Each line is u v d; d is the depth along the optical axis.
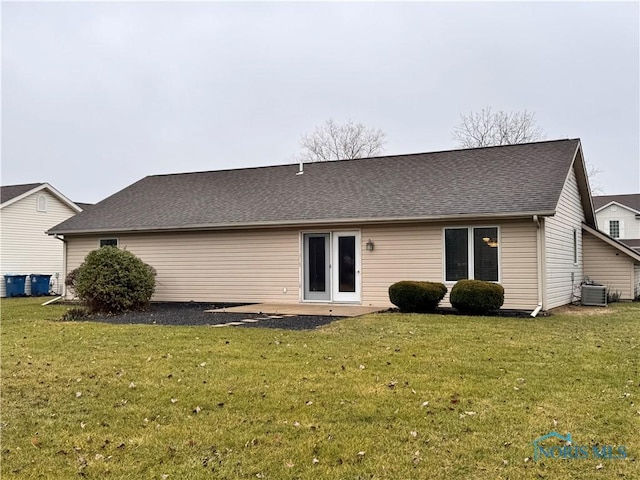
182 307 15.05
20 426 4.80
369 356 7.18
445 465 3.85
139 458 4.08
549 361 6.87
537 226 12.45
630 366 6.59
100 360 7.25
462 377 6.11
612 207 34.84
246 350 7.68
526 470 3.75
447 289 13.25
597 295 14.92
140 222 17.28
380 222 14.02
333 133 43.03
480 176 14.77
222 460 4.00
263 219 15.29
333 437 4.40
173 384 6.00
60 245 26.64
